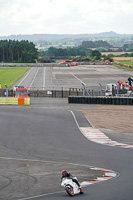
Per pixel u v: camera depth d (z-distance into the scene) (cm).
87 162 3575
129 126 5722
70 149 4209
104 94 9794
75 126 5756
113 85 9656
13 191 2600
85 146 4369
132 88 9712
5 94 9675
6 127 5703
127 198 2317
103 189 2562
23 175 3088
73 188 2389
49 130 5438
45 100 9494
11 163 3566
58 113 7162
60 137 4931
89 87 11625
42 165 3462
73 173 3130
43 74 17538
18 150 4181
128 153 3975
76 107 8019
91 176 3011
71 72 18550
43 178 2970
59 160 3675
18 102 8681
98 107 7969
